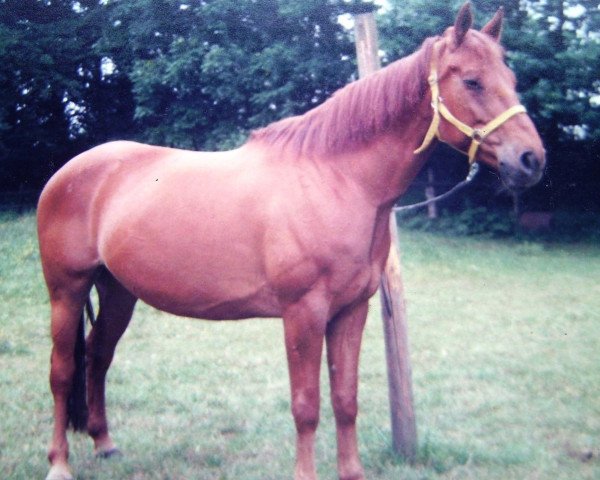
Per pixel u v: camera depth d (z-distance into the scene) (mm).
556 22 11578
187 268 2951
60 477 3121
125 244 3092
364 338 6215
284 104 12219
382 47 10852
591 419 3910
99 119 15641
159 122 14094
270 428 3889
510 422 3889
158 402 4406
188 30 13172
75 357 3549
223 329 6605
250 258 2838
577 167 13047
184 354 5672
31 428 3922
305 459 2738
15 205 13484
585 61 10680
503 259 10445
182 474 3256
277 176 2838
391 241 3283
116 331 3520
